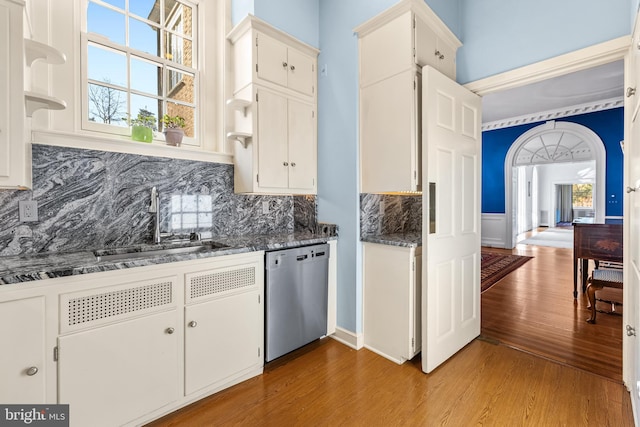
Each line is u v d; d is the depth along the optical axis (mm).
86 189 1789
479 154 2443
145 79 2176
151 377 1500
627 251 1747
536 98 5176
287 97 2391
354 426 1520
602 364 2039
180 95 2334
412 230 2965
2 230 1545
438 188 2012
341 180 2416
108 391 1372
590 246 3064
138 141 1983
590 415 1564
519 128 6410
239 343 1849
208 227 2309
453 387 1823
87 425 1319
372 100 2236
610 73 4191
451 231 2154
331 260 2432
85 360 1312
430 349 1969
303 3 2510
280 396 1753
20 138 1272
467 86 2361
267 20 2271
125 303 1416
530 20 2057
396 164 2082
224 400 1715
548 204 13016
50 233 1678
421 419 1561
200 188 2270
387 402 1695
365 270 2340
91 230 1808
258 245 1939
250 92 2184
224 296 1773
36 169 1632
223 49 2406
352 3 2328
